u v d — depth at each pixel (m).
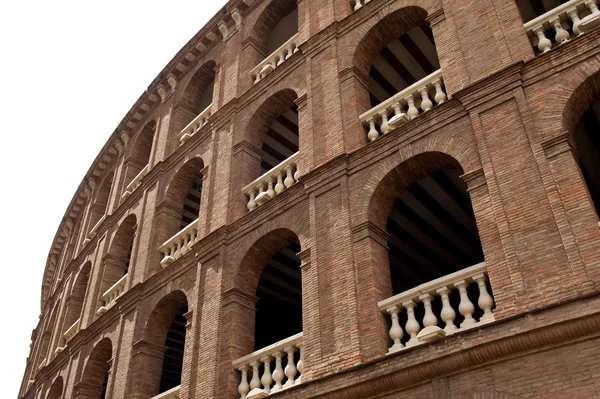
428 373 10.96
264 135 21.02
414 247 19.12
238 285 17.08
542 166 11.58
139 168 29.91
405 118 14.97
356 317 12.96
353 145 15.79
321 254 14.66
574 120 12.39
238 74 22.91
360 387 11.77
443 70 14.83
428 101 14.85
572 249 10.44
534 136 12.03
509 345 10.13
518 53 13.35
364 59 17.95
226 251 17.98
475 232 18.48
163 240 22.48
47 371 28.11
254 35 23.92
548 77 12.55
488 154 12.55
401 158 14.28
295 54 19.77
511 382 10.05
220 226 18.33
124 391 19.05
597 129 15.19
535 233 11.05
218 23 25.59
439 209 17.41
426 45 18.52
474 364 10.52
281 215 16.75
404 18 17.28
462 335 10.84
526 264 10.90
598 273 9.99
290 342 14.34
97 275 26.41
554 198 11.09
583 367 9.42
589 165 16.64
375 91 19.78
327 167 15.73
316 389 12.59
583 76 12.02
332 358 12.94
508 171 12.05
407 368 11.19
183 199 23.89
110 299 24.72
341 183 15.20
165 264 20.89
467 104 13.50
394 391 11.45
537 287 10.56
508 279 11.05
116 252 26.73
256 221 17.48
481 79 13.39
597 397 9.10
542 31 13.40
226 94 22.83
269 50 24.97
